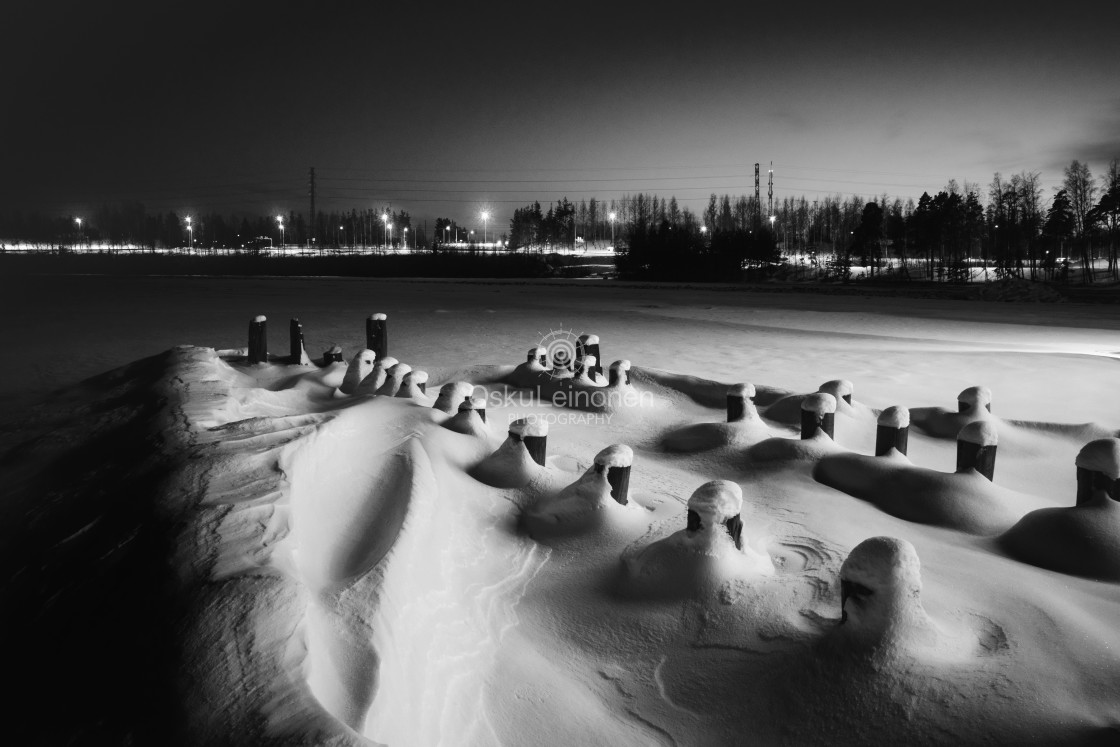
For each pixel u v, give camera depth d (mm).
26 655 2533
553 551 3791
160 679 2064
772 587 3121
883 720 2301
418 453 4207
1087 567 3516
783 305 25672
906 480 4512
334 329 17250
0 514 4367
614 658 2889
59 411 6918
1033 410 8086
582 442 6289
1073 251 71875
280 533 2902
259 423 4531
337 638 2355
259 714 1854
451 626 2893
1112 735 2070
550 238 100500
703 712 2535
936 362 11602
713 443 5777
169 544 2777
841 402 6508
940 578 3336
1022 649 2633
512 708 2539
